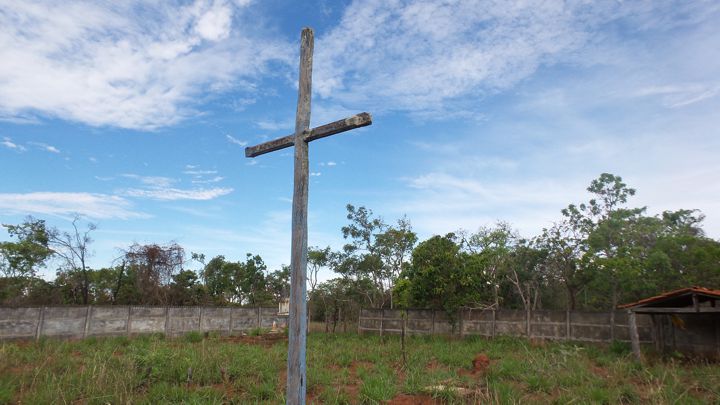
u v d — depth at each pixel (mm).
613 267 29484
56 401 9164
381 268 36938
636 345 17391
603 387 12000
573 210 35062
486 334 25953
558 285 35594
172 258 32219
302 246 5664
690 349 18922
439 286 27078
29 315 20828
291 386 5367
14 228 30938
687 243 29547
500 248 33094
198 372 12469
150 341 21625
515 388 11477
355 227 37156
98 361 13539
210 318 28094
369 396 10750
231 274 48438
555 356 16188
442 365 16328
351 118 5457
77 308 22375
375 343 23734
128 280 34312
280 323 32312
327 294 38062
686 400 10539
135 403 9367
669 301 17906
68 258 30844
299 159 5906
